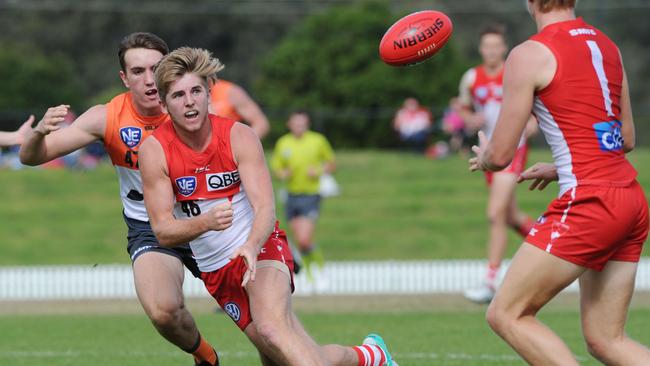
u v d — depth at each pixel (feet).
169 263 72.08
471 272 163.84
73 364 89.45
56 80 469.57
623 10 595.06
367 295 154.30
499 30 127.85
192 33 588.91
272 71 476.13
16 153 321.32
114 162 75.15
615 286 61.05
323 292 158.81
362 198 265.75
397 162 325.42
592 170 59.16
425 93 451.12
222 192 63.57
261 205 61.52
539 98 60.39
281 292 62.39
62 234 229.66
